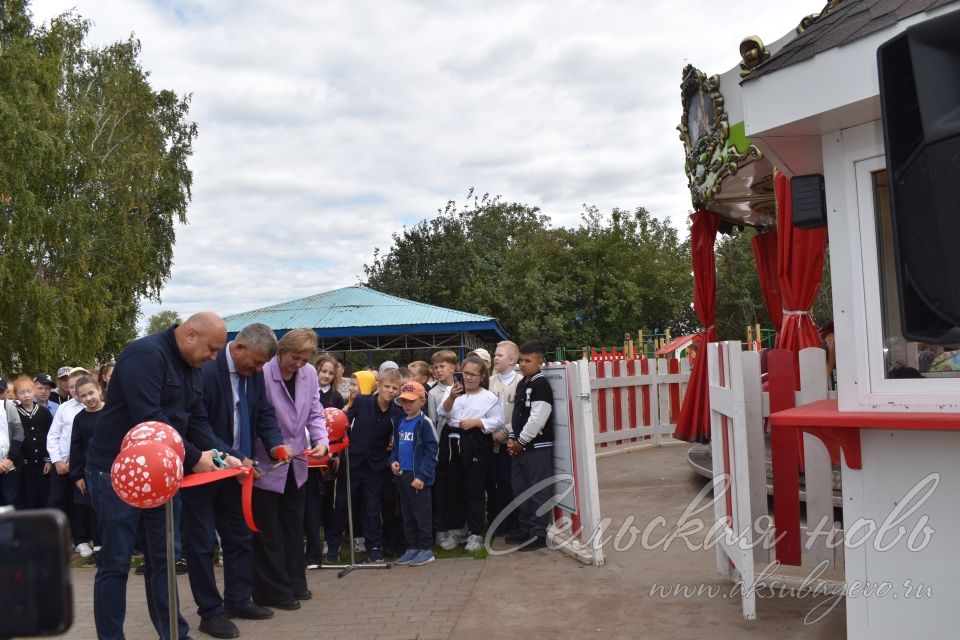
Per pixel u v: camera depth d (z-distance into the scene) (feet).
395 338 78.28
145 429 12.72
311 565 21.24
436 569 20.25
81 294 82.79
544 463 21.70
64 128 81.41
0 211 73.77
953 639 10.08
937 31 8.66
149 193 102.27
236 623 16.57
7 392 28.32
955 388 10.11
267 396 17.81
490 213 188.96
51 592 3.84
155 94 111.65
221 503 16.81
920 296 8.91
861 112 10.57
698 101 27.91
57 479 25.96
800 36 11.60
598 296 147.95
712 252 33.63
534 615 15.81
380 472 21.85
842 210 11.16
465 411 22.52
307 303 81.71
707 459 29.60
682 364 43.09
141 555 24.18
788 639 13.32
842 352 11.09
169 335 14.98
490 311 145.07
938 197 8.61
